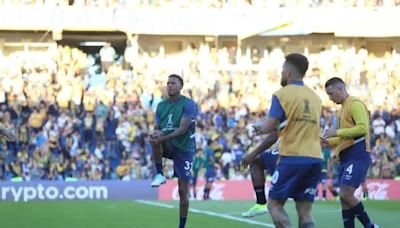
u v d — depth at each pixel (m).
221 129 64.44
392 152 64.75
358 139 27.23
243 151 62.78
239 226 35.44
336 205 49.50
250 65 74.81
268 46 76.38
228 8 72.00
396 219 40.81
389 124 67.25
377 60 76.38
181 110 28.06
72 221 38.34
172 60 75.44
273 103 20.36
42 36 73.50
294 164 20.27
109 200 54.91
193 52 74.50
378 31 71.56
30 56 72.56
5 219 39.59
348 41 76.94
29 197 55.78
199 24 71.81
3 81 66.31
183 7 72.44
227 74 71.88
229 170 62.12
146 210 44.91
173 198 56.84
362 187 56.84
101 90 65.56
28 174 60.56
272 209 20.62
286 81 21.06
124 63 73.25
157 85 68.88
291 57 20.75
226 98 68.00
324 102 68.81
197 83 70.56
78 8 70.94
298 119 20.30
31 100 64.50
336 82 27.31
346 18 70.88
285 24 67.19
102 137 62.84
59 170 60.88
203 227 35.12
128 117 64.06
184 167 28.42
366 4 72.94
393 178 62.75
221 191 58.06
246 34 71.06
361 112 26.75
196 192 58.56
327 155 56.00
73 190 56.41
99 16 71.00
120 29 71.12
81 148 62.38
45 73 68.38
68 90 65.62
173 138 28.09
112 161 62.38
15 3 70.44
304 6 71.56
